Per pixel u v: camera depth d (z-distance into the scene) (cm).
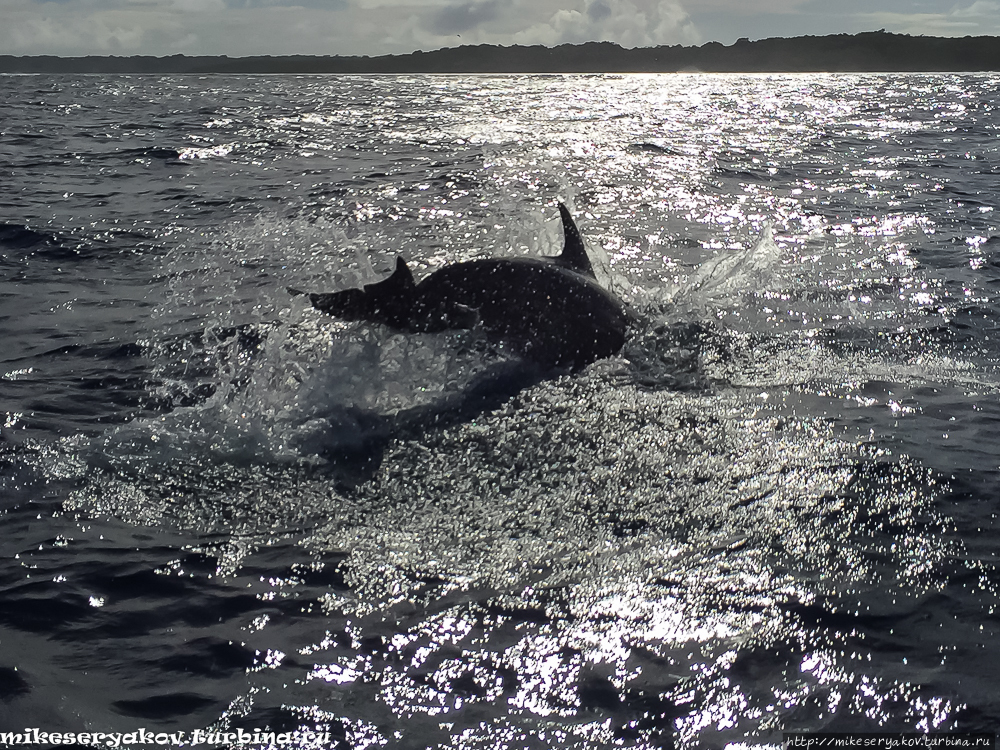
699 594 386
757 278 931
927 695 318
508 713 316
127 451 545
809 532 436
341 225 1273
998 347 725
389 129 2944
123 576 412
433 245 1138
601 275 925
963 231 1219
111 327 819
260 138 2548
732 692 324
